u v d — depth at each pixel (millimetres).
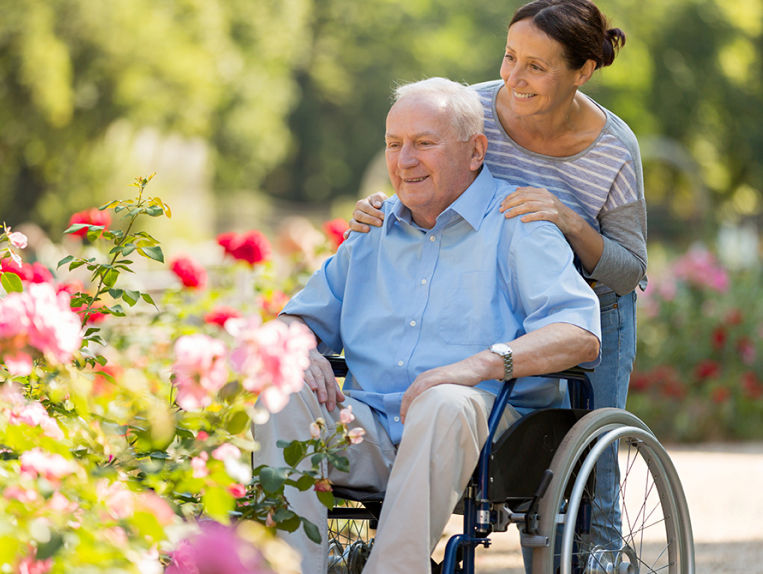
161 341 7691
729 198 47812
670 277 15648
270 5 47562
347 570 4980
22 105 36031
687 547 4953
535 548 4332
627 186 5254
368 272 5105
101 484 3246
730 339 15141
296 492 4305
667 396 14961
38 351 3525
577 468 4715
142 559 3037
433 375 4348
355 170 60844
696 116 47156
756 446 14383
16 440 3342
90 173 38844
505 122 5324
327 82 56938
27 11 35062
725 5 47875
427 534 4109
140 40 37625
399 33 56531
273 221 53156
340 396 4664
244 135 49062
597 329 4566
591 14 5027
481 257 4809
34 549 2904
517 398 4742
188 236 40906
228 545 2912
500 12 54469
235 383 3631
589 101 5328
